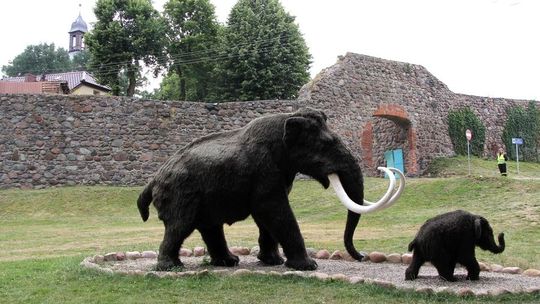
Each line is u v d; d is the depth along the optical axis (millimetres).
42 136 21000
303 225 15203
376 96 27359
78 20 102375
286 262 7586
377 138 29797
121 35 40094
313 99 24734
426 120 29328
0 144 20656
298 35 39438
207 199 7578
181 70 43250
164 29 42375
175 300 5949
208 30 43594
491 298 5836
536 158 33781
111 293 6328
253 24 38562
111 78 40531
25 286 6832
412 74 29359
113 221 17109
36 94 21172
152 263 8633
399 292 6008
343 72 26250
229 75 37938
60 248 11898
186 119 22375
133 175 21562
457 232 6613
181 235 7594
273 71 37531
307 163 7379
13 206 18625
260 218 7520
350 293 6059
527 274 7426
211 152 7668
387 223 14367
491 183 17516
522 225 12625
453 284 6574
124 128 21703
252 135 7645
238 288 6395
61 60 73125
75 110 21359
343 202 7129
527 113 33875
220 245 8242
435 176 28219
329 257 9000
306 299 5875
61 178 20953
